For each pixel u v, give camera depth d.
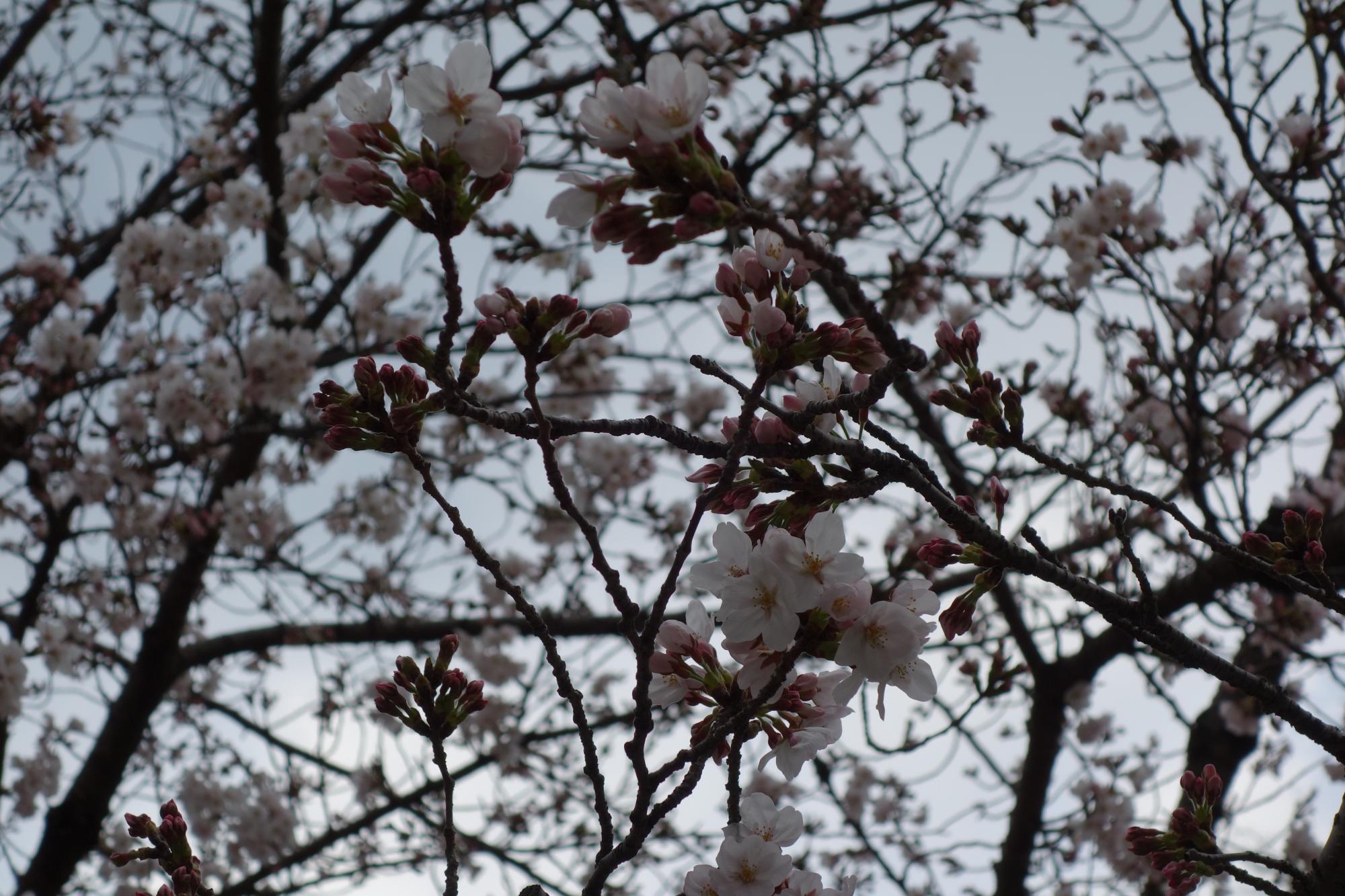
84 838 7.26
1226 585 5.54
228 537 7.14
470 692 2.09
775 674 1.75
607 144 1.50
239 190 6.47
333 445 1.73
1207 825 2.36
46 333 6.45
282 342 6.65
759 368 1.77
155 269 6.26
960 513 2.01
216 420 6.53
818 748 1.84
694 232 1.47
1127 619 2.16
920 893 6.85
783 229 1.52
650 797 1.80
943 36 5.89
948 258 6.42
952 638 2.07
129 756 7.43
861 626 1.74
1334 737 2.19
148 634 7.44
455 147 1.53
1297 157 4.06
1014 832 6.10
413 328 7.57
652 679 1.94
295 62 8.50
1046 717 6.06
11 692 5.86
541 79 7.86
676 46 6.64
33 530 7.48
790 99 5.95
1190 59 4.24
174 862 2.12
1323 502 5.27
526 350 1.68
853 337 1.89
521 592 1.85
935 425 6.01
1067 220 5.00
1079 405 5.10
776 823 1.93
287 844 7.72
